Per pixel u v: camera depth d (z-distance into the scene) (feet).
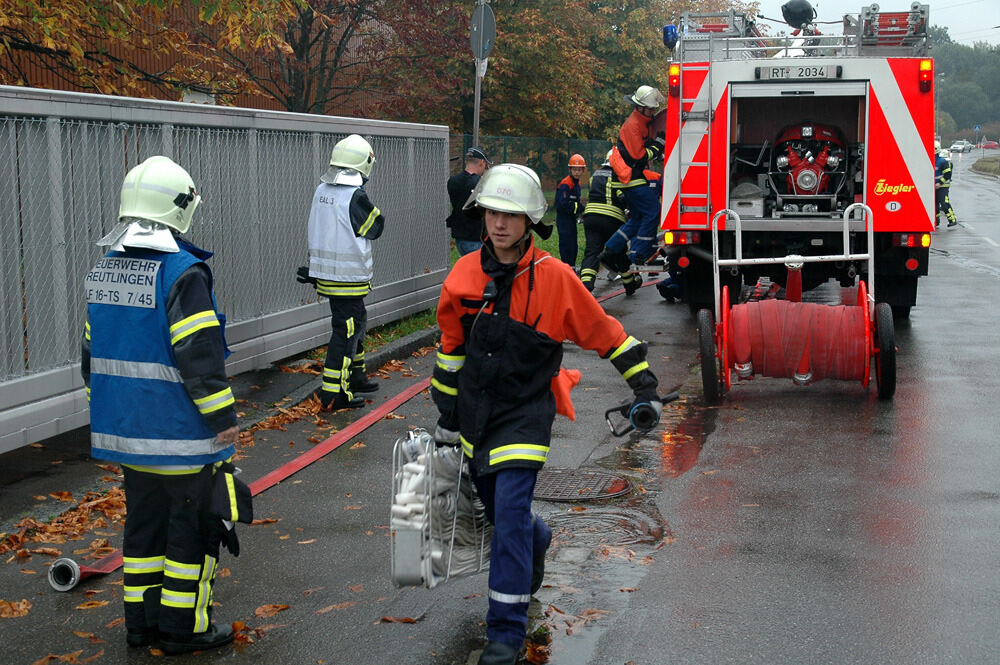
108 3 39.78
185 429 12.91
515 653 12.58
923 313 42.45
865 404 26.89
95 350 13.24
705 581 15.60
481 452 12.86
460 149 74.33
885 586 15.33
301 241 30.63
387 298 35.55
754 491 19.94
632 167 44.50
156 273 12.84
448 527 13.35
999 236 83.30
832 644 13.47
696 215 37.11
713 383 26.89
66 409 21.11
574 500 19.48
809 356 26.71
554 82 92.89
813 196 36.91
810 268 38.09
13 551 16.65
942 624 14.02
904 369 31.19
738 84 36.22
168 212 12.92
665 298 46.39
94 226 22.07
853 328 26.53
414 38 74.13
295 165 30.22
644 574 15.89
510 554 12.58
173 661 13.16
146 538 13.39
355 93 79.36
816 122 38.40
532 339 12.73
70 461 20.97
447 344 13.24
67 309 21.33
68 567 15.10
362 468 21.47
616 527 18.06
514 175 12.62
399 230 36.45
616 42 113.39
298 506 19.07
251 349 27.94
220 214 26.63
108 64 42.32
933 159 35.45
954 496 19.49
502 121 95.96
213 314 12.87
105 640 13.73
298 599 15.02
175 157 24.75
